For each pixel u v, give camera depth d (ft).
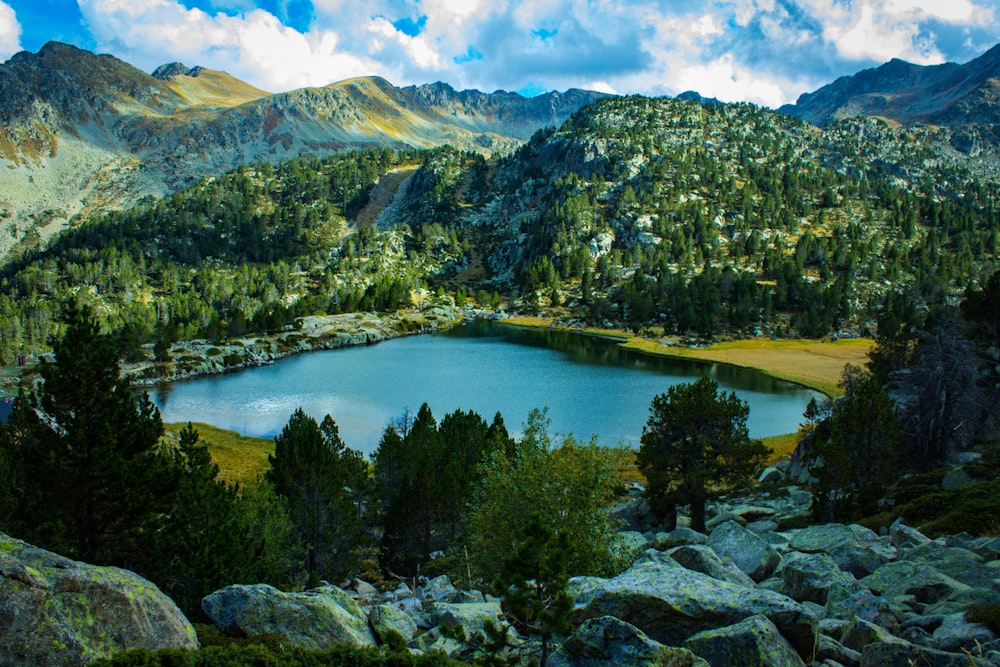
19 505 81.71
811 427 209.97
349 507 132.87
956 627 42.01
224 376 416.67
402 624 60.13
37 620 35.12
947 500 99.60
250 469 210.79
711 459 130.62
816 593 59.77
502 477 89.71
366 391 355.97
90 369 85.76
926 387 157.69
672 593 48.32
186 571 78.18
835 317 590.55
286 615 50.62
